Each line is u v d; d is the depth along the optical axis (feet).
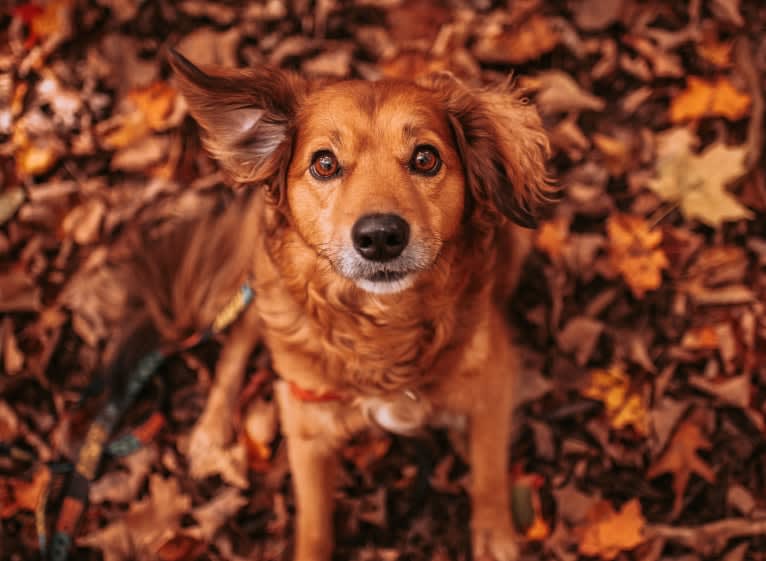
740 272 3.07
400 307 2.40
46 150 3.32
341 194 2.19
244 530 2.90
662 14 3.35
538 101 3.25
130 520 2.89
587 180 3.21
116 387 3.03
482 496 2.79
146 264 3.10
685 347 3.02
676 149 3.20
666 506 2.86
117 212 3.27
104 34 3.43
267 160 2.34
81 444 3.03
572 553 2.81
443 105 2.33
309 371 2.53
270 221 2.41
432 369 2.53
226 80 2.23
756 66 3.25
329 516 2.81
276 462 2.98
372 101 2.21
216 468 2.96
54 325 3.15
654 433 2.91
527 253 3.08
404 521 2.90
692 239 3.13
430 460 2.97
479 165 2.35
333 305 2.41
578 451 2.93
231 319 2.92
